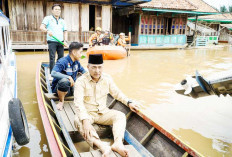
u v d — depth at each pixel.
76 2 12.85
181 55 13.13
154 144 2.69
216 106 4.54
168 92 5.41
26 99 4.63
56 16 5.31
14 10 11.59
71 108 3.53
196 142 3.15
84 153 2.32
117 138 2.49
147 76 7.16
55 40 5.31
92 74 2.67
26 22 11.90
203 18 22.08
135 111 3.08
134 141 2.67
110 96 4.18
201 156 2.06
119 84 6.08
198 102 4.74
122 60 10.59
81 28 13.29
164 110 4.27
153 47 15.98
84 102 2.89
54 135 2.40
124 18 17.73
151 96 5.09
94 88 2.83
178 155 2.37
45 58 10.05
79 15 13.12
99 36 10.77
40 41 12.29
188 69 8.55
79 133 2.90
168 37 16.89
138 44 15.98
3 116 2.44
